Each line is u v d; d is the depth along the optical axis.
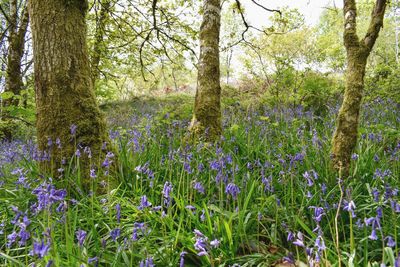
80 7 4.31
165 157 4.54
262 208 3.23
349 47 4.39
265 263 2.64
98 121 4.20
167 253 2.62
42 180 3.68
